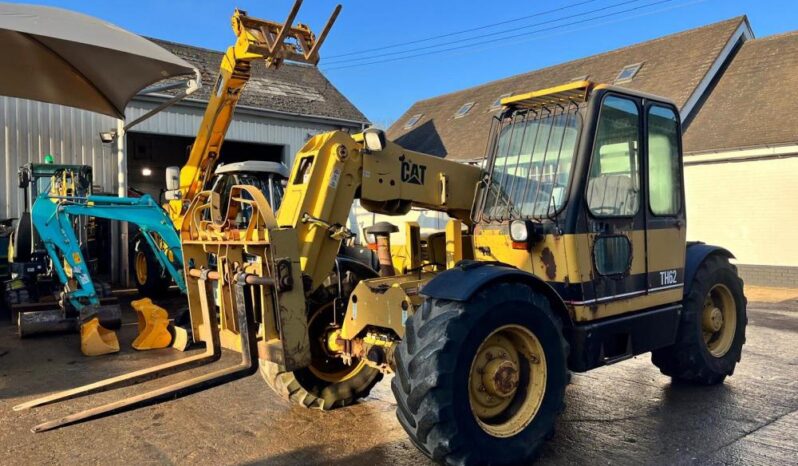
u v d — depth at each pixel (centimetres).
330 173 361
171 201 861
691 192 1260
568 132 377
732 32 1505
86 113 1209
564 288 360
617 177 390
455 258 411
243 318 329
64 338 712
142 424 407
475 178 428
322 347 411
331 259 366
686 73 1454
